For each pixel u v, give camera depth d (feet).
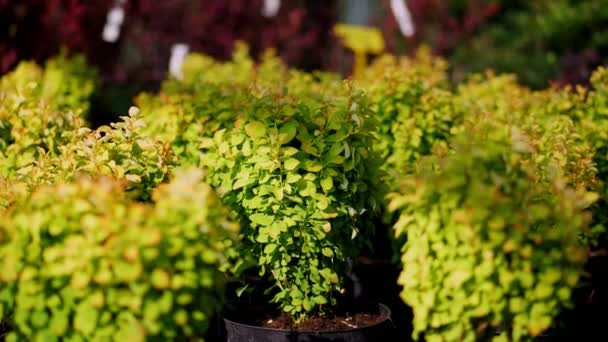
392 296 5.22
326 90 5.65
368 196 4.68
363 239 4.78
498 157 3.99
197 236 3.83
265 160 4.47
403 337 4.98
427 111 5.41
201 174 3.89
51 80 6.04
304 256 4.58
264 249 4.58
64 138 4.99
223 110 5.10
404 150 5.31
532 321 3.94
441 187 3.94
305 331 4.54
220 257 3.90
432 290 3.98
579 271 3.98
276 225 4.48
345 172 4.58
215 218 3.92
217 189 4.53
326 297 4.73
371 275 5.27
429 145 5.35
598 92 5.43
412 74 5.55
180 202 3.84
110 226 3.76
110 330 3.78
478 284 3.93
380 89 5.38
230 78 6.07
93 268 3.74
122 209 3.79
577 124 5.32
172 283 3.76
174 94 5.49
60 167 4.40
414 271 4.01
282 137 4.46
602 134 5.14
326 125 4.59
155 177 4.47
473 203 3.88
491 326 4.11
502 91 6.14
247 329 4.59
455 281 3.91
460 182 3.93
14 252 3.83
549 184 4.27
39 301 3.81
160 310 3.77
